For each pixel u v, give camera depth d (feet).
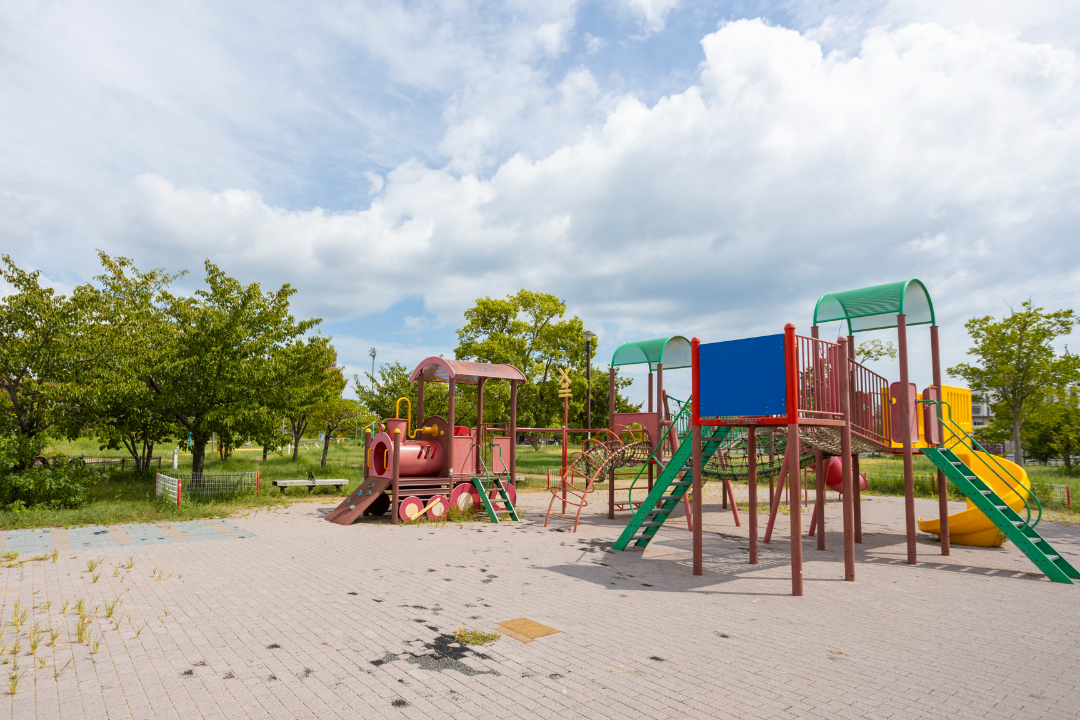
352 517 44.34
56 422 50.08
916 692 15.29
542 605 23.29
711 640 19.27
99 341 50.03
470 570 29.43
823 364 30.37
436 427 51.29
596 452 48.91
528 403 96.68
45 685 15.05
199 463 59.72
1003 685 15.87
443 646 18.30
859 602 24.57
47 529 39.55
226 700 14.32
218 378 56.13
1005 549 38.42
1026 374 82.17
